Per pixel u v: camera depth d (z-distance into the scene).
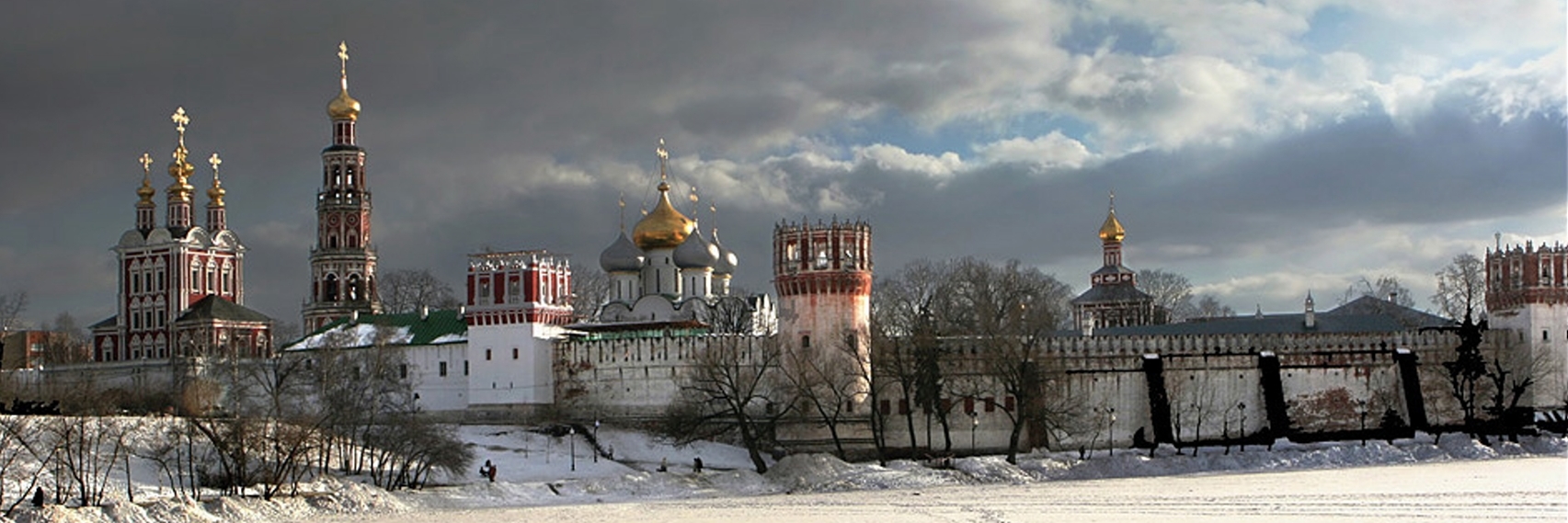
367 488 152.75
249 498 144.00
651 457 186.00
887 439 192.38
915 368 190.75
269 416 162.38
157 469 154.62
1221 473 177.12
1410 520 123.06
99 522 129.62
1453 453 194.75
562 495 160.50
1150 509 134.75
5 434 148.00
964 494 155.50
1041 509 137.00
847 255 190.62
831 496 156.50
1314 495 144.00
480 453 182.00
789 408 186.38
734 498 158.75
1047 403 194.88
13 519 127.25
